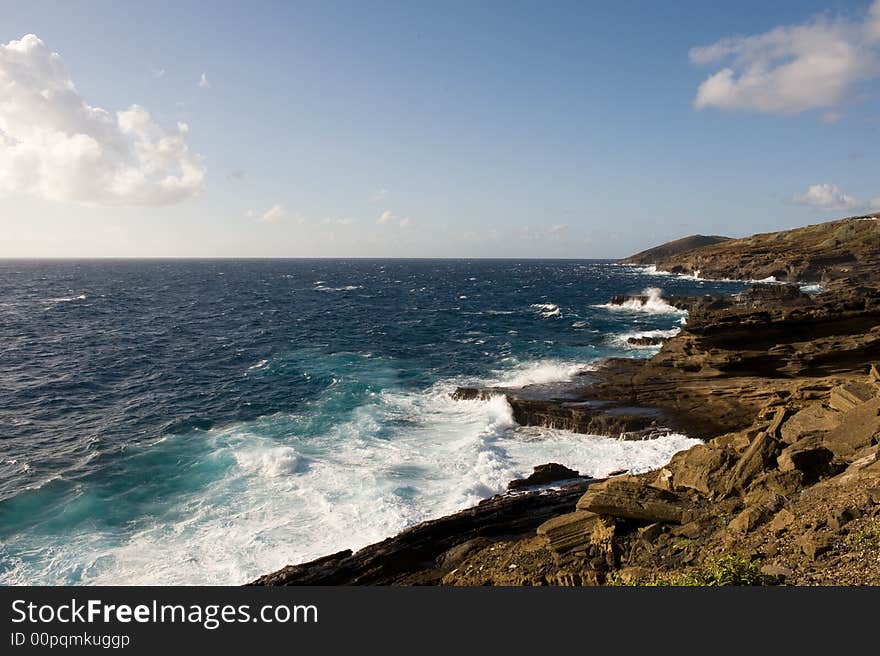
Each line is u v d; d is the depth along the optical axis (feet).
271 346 174.19
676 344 125.08
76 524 59.16
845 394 57.47
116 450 81.66
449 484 68.64
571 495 62.80
